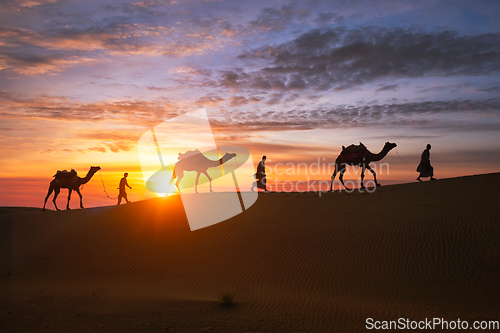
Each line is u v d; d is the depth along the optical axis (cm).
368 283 1243
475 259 1320
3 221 2150
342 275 1310
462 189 1942
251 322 878
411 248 1447
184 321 872
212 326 838
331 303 1057
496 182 1958
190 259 1513
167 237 1711
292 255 1486
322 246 1538
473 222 1552
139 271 1445
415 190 2069
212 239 1661
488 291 1145
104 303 1044
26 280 1395
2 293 1173
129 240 1717
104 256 1599
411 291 1168
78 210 2309
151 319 880
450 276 1252
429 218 1652
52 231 1928
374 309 1001
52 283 1353
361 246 1506
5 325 775
